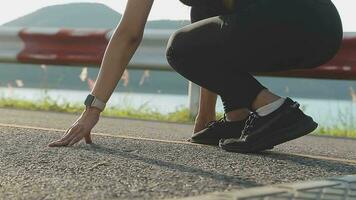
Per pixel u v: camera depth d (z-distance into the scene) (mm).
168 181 1709
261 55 2232
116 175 1775
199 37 2266
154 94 5340
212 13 2441
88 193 1533
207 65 2287
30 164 1917
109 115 4609
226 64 2268
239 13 2207
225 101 2500
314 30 2217
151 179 1730
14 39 5258
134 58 4773
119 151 2248
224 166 2008
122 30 2244
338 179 1675
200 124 2703
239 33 2195
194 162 2062
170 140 2775
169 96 5328
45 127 3160
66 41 5078
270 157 2250
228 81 2279
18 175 1746
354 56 4160
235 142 2336
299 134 2271
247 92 2277
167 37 4652
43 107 4949
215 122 2559
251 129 2312
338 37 2328
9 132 2736
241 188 1660
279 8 2184
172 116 4625
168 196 1519
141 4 2230
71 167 1881
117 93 5238
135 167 1915
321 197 1460
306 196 1462
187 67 2326
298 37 2205
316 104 4680
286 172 1959
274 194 1472
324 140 3309
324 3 2293
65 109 4836
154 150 2328
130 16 2234
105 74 2264
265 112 2283
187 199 1420
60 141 2275
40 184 1629
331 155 2582
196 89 4422
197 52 2281
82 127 2291
